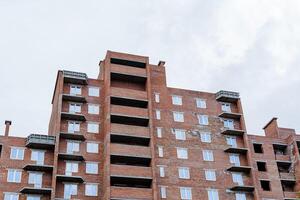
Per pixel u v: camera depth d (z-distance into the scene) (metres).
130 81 75.00
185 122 74.44
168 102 75.31
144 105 72.94
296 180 78.31
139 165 67.50
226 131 75.38
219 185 70.25
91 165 65.56
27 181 61.88
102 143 67.81
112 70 72.56
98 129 69.00
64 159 64.69
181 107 75.75
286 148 82.50
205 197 68.38
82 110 70.00
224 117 77.75
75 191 62.88
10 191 60.50
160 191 66.19
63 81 71.00
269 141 81.31
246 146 74.75
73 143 66.50
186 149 71.69
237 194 70.62
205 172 70.69
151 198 62.66
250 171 72.56
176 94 76.81
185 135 73.06
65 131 67.19
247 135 76.56
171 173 68.38
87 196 63.00
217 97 79.25
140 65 76.38
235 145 75.50
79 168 64.81
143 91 72.88
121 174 63.22
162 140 70.94
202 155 72.12
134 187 64.69
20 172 62.22
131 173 63.75
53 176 60.91
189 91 78.19
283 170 80.88
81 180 63.38
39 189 60.34
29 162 63.28
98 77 80.19
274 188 75.69
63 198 61.81
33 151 64.31
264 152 79.44
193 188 68.38
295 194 75.88
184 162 70.25
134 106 72.81
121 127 67.62
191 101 77.19
